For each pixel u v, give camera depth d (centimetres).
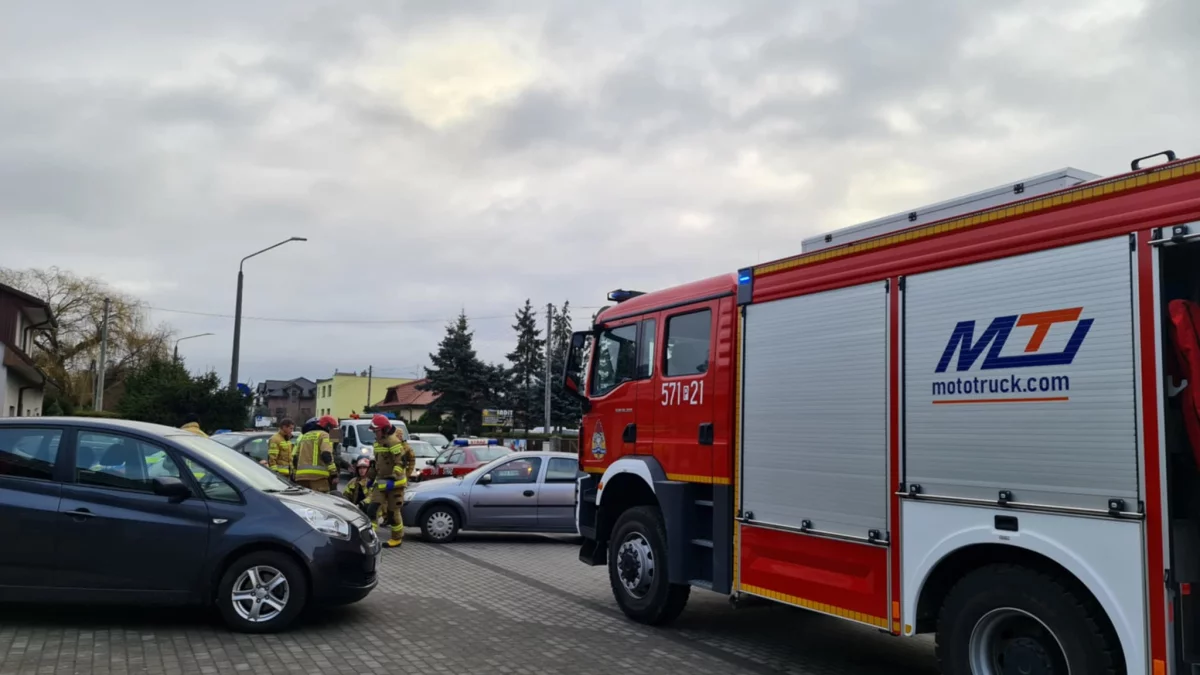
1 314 3281
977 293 487
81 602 658
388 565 1083
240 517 677
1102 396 418
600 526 845
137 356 5188
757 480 639
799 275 619
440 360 5603
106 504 663
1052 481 436
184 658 602
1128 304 413
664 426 756
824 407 583
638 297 841
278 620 677
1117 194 424
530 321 6306
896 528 520
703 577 707
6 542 648
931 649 715
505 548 1305
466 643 681
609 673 610
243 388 3278
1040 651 449
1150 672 388
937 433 500
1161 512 389
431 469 1952
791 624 797
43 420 691
